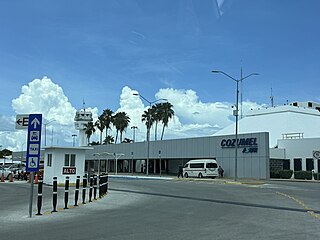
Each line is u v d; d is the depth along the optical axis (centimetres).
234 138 5428
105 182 2397
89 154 8675
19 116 1444
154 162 7481
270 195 2381
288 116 7644
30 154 1409
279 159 5584
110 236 1005
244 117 8488
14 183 3697
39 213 1452
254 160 5122
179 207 1714
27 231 1091
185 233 1048
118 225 1194
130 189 2878
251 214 1464
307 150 5453
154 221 1279
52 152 3294
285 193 2552
